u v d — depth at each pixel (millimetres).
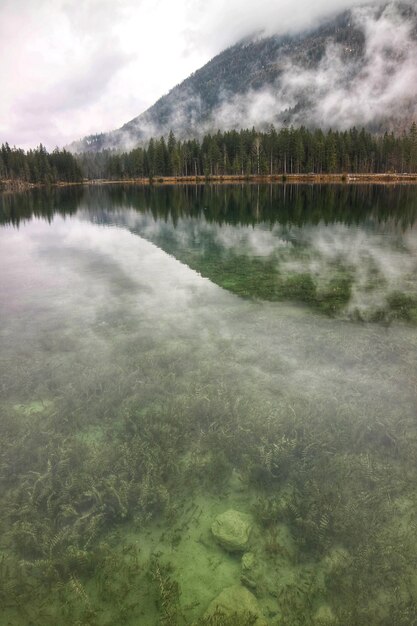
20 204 63094
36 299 14930
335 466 6117
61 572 4773
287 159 125000
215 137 137000
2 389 8609
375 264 19750
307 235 28859
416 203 50094
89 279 17750
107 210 50812
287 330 11602
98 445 6820
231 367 9406
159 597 4473
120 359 9852
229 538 5023
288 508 5449
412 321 12188
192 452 6660
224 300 14500
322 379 8805
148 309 13641
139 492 5707
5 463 6395
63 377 9070
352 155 122500
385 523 5266
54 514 5547
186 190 88250
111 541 5199
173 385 8562
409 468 6176
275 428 6914
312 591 4520
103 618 4285
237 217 40406
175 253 23344
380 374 8922
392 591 4480
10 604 4496
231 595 4379
